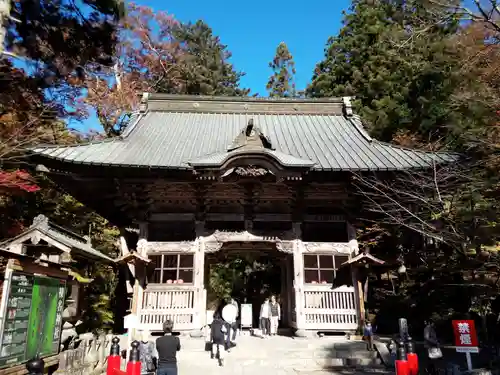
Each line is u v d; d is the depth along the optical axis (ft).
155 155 46.62
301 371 33.12
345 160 47.14
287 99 67.15
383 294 61.21
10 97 42.86
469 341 29.19
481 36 46.62
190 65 112.27
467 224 41.11
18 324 23.02
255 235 46.88
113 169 42.68
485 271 41.24
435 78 67.21
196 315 43.34
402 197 44.98
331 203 49.08
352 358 35.58
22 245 26.27
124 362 33.47
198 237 46.62
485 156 41.88
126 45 92.79
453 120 53.72
